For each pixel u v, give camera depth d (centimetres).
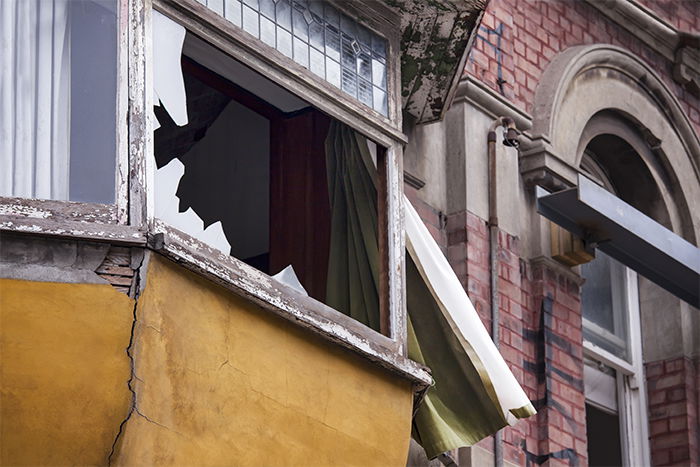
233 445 1004
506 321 1440
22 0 1030
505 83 1552
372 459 1094
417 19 1284
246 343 1025
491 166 1474
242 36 1119
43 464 927
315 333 1074
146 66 1031
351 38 1221
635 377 1664
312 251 1279
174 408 972
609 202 1502
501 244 1472
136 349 955
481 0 1280
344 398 1086
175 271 988
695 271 1585
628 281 1709
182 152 1469
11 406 923
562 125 1587
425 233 1234
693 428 1627
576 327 1514
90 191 994
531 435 1424
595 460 1623
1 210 957
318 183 1299
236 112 1460
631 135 1706
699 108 1841
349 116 1194
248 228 1422
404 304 1173
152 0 1056
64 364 938
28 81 1014
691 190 1741
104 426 941
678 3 1891
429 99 1390
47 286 947
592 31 1711
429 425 1196
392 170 1211
